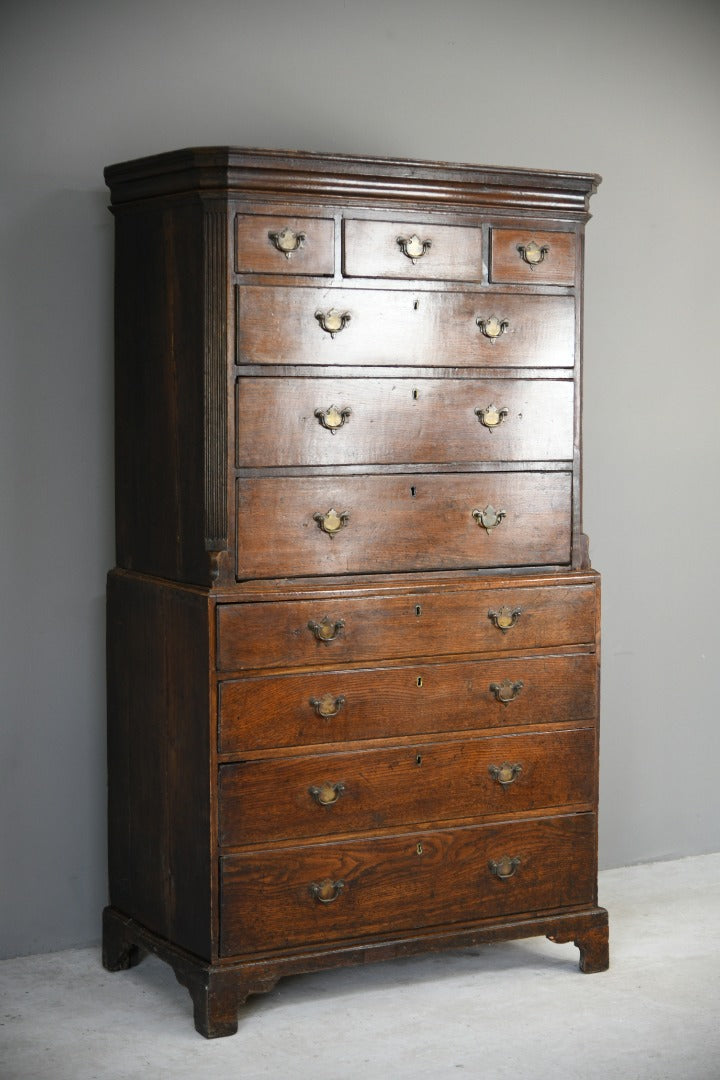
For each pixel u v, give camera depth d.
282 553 3.16
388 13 3.82
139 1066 3.00
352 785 3.24
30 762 3.59
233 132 3.67
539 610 3.40
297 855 3.20
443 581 3.31
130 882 3.50
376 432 3.23
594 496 4.15
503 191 3.29
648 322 4.19
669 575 4.28
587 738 3.49
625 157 4.14
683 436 4.27
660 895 4.04
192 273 3.12
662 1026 3.21
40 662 3.59
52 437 3.55
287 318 3.12
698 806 4.38
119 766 3.53
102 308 3.57
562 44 4.04
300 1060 3.03
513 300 3.35
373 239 3.19
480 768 3.37
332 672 3.20
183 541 3.21
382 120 3.84
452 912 3.37
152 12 3.57
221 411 3.08
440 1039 3.14
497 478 3.37
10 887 3.60
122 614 3.47
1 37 3.42
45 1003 3.33
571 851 3.49
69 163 3.51
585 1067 3.00
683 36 4.20
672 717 4.32
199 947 3.19
